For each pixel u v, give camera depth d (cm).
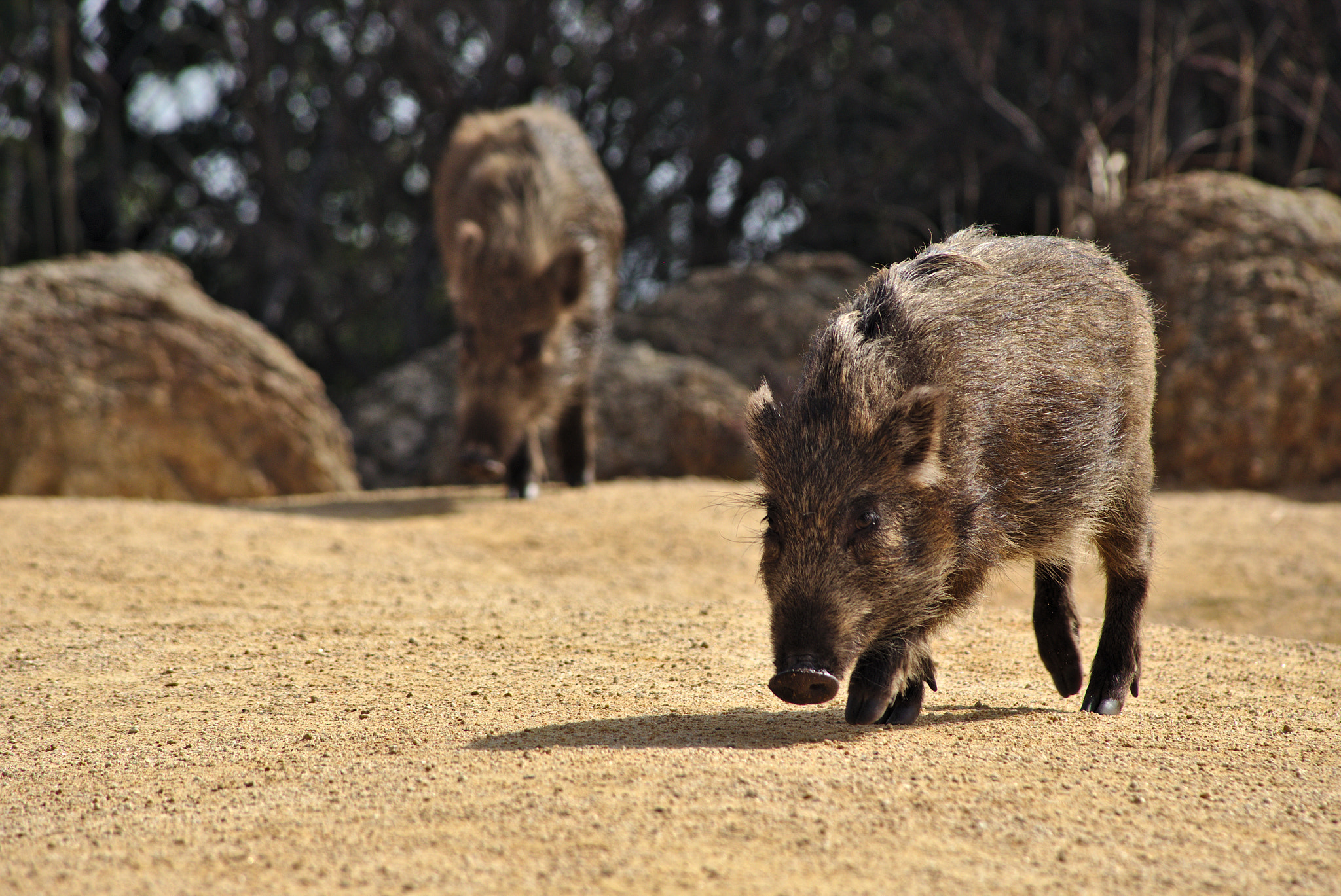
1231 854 888
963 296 1302
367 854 866
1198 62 4862
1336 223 3784
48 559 2178
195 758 1148
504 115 3862
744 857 851
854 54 5928
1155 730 1248
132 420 3338
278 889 809
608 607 1938
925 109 5959
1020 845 888
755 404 1284
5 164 5025
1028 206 6006
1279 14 5016
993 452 1264
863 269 4931
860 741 1170
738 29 6094
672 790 984
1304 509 2969
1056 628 1452
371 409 4525
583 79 5841
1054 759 1113
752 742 1162
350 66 5738
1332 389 3509
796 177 6166
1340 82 5494
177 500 3356
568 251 3016
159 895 805
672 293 4838
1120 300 1425
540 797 972
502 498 3231
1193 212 3819
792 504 1202
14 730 1251
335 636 1694
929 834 902
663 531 2762
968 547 1234
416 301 5947
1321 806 1008
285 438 3538
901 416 1174
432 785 1016
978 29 5769
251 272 5903
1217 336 3572
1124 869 850
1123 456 1401
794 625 1165
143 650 1599
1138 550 1440
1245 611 2200
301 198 5928
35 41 5197
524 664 1534
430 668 1505
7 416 3222
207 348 3522
